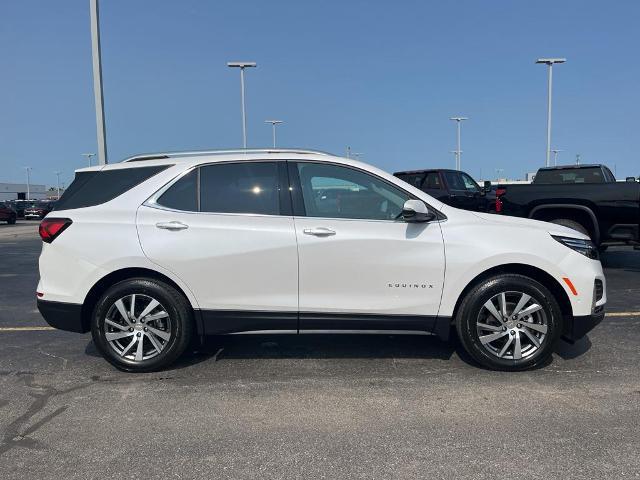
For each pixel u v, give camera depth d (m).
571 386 4.11
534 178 11.16
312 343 5.23
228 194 4.43
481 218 4.47
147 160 4.66
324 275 4.30
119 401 3.93
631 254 11.76
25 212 45.00
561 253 4.29
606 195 8.52
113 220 4.38
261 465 3.03
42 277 4.48
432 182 15.41
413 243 4.27
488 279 4.30
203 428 3.49
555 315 4.28
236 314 4.36
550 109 31.70
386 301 4.32
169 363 4.48
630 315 6.22
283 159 4.51
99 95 12.54
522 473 2.91
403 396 3.96
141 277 4.43
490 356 4.35
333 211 4.41
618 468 2.95
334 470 2.96
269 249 4.28
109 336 4.44
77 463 3.06
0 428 3.51
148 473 2.96
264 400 3.93
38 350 5.17
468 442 3.26
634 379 4.23
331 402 3.88
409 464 3.02
